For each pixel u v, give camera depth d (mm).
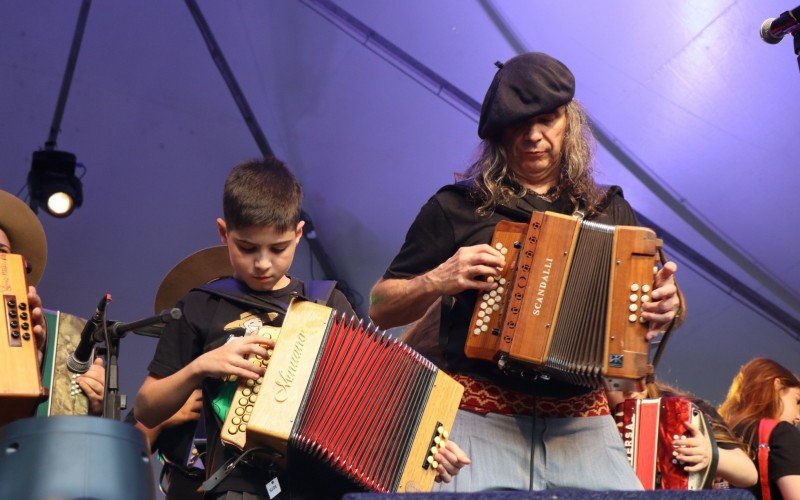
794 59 12961
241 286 5965
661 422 7410
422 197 14914
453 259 5992
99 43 14250
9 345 5820
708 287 13797
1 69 14055
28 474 4137
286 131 15016
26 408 5766
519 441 5973
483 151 6652
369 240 14969
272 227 5832
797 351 13570
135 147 14617
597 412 6125
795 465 8016
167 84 14633
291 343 5418
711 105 13406
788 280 13570
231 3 14289
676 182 13750
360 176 15016
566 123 6547
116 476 4223
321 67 14703
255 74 14750
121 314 14289
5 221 7535
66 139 14344
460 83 14422
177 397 5371
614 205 6508
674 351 13734
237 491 5398
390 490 5516
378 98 14750
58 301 14094
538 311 5816
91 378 6895
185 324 5805
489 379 6027
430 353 6949
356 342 5586
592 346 5773
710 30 13086
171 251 14664
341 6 14195
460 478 5891
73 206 13109
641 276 5828
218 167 14969
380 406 5562
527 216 6258
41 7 13914
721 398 13602
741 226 13664
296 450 5262
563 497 3414
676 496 3461
